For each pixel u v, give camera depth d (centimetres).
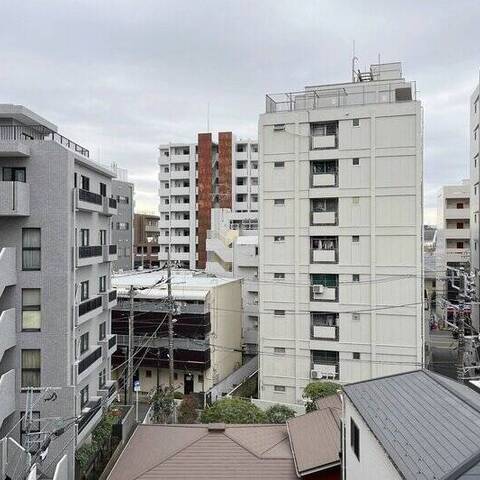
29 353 1839
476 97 4028
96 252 2188
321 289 2975
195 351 3312
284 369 3078
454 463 789
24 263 1842
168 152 6644
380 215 2889
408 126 2839
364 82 3256
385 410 1145
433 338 4941
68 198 1845
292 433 1692
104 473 1627
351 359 2945
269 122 3072
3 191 1742
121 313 3466
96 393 2281
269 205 3089
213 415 2236
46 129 2130
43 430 1716
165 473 1539
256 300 4553
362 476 1161
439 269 6041
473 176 4281
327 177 2972
